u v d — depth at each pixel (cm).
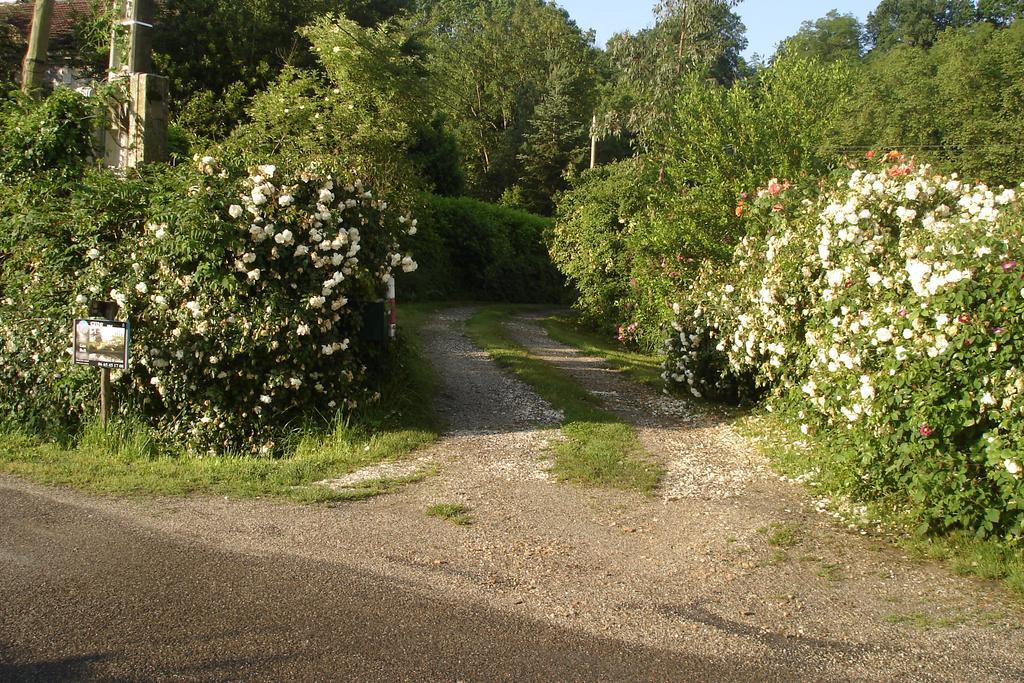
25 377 858
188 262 838
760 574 511
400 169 1916
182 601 446
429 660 388
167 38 2519
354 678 369
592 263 2167
